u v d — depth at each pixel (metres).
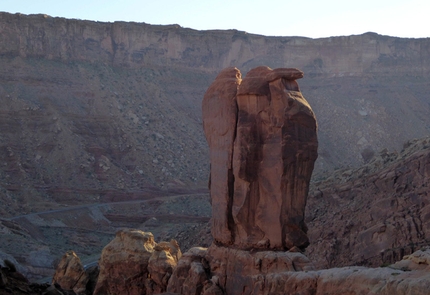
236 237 34.38
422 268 26.88
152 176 162.62
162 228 115.12
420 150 62.59
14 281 30.12
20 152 154.12
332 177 74.44
